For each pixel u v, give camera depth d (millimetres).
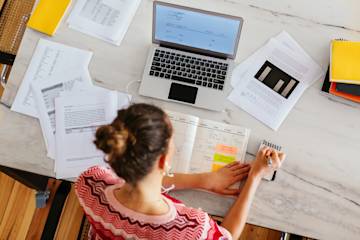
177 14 1207
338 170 1275
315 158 1281
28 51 1334
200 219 941
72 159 1243
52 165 1248
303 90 1329
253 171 1217
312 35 1379
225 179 1229
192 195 1244
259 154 1225
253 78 1335
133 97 1315
